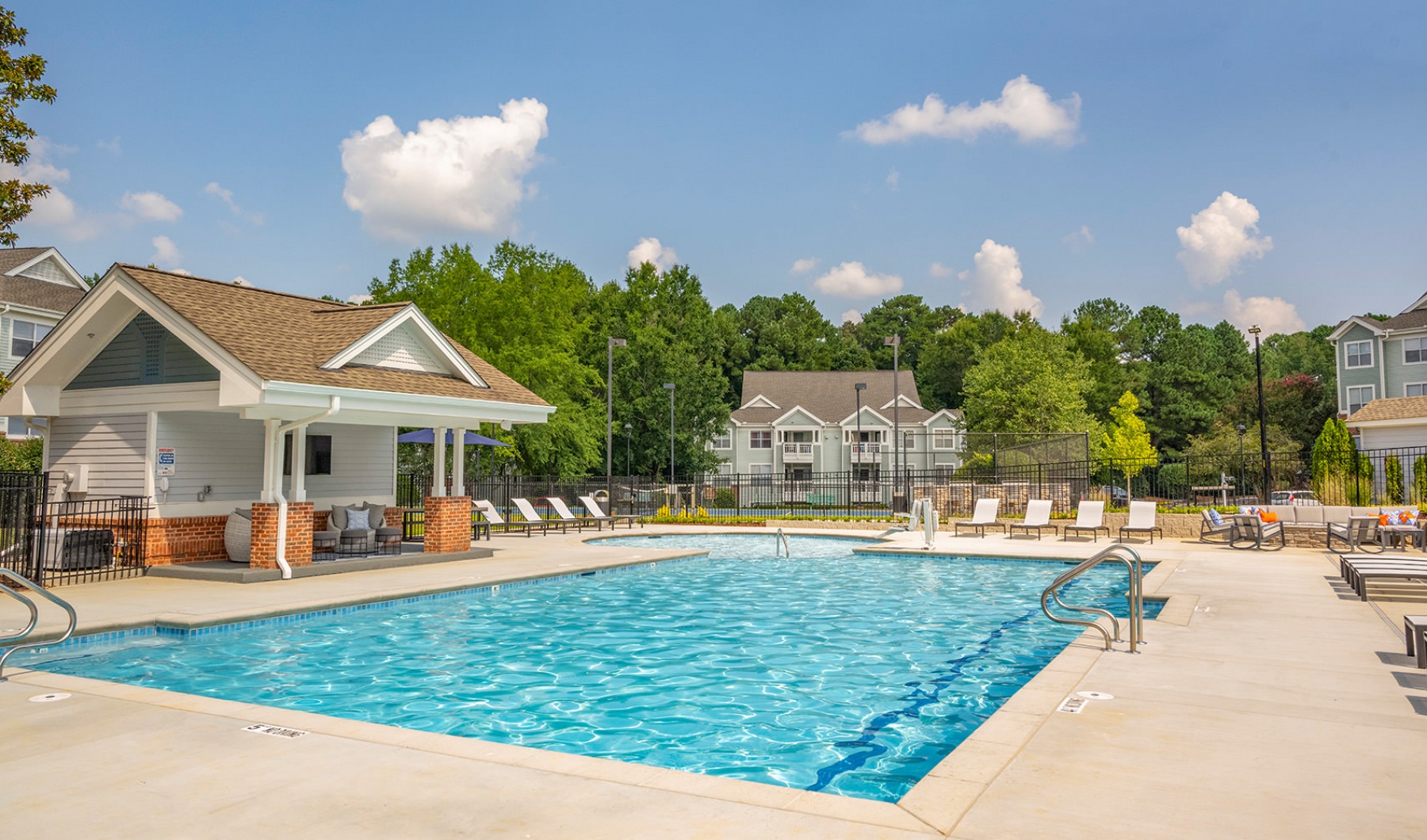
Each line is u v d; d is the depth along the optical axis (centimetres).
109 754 529
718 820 412
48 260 3609
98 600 1256
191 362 1588
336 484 2002
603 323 7262
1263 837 385
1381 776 472
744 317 11369
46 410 1706
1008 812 417
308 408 1551
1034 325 8125
